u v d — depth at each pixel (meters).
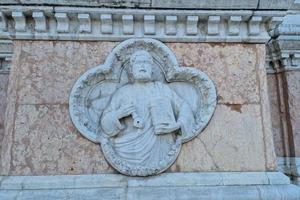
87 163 2.29
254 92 2.49
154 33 2.49
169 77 2.46
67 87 2.41
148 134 2.31
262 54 2.55
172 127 2.29
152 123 2.34
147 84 2.44
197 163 2.34
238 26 2.52
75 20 2.45
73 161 2.29
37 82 2.40
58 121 2.34
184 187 2.23
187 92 2.51
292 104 3.57
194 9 2.43
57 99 2.38
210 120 2.41
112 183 2.22
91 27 2.46
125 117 2.36
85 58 2.46
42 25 2.41
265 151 2.40
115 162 2.23
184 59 2.51
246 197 2.19
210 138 2.39
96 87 2.46
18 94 2.37
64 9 2.36
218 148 2.38
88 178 2.23
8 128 2.32
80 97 2.39
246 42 2.55
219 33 2.52
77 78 2.42
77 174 2.27
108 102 2.43
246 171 2.35
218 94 2.46
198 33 2.51
